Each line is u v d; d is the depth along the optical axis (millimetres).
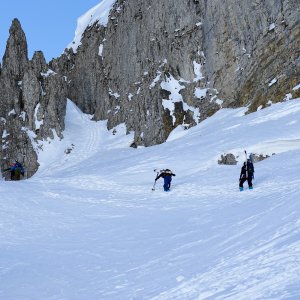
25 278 10633
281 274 6867
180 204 20078
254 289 6535
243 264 8227
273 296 5887
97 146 68250
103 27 89938
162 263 10523
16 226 17016
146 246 12805
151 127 60125
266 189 19516
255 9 56250
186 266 9703
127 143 65062
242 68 56219
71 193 24953
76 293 9227
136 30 76812
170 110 59781
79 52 92875
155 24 72125
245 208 15258
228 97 56656
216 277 7973
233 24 58875
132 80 75125
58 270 11188
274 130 36312
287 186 18609
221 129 45156
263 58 53469
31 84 70688
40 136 68500
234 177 25828
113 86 80188
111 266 11141
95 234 15312
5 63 72750
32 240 14836
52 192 24953
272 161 27500
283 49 51062
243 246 9734
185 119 59125
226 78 57875
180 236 13289
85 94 87188
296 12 51438
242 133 38938
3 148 67375
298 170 22516
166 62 66188
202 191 23141
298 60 48125
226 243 10727
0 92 71125
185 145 43188
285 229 9672
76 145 68812
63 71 93812
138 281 9383
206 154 35250
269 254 8266
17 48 73312
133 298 8156
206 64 61531
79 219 18250
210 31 62094
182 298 7320
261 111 46125
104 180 31047
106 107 79250
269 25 54656
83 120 79812
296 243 8273
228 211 15672
